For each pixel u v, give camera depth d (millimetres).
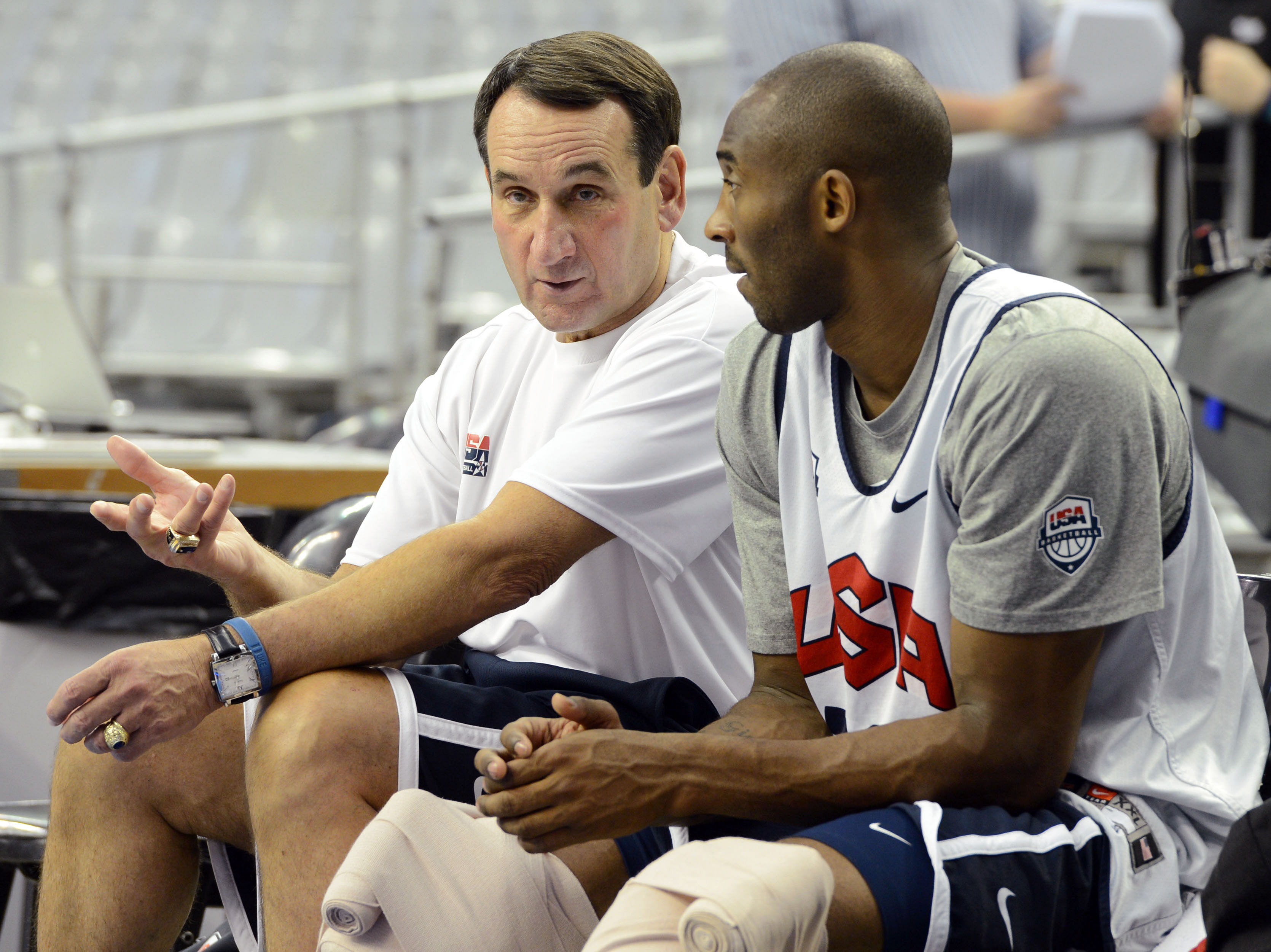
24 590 8531
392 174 27625
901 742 4598
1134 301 18031
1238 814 4805
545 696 5781
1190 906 4809
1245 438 9023
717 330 6160
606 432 5918
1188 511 4809
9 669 8555
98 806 5574
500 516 5715
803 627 5277
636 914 3959
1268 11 10742
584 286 6031
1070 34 10477
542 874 4703
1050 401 4473
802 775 4578
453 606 5523
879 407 5098
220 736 5469
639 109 6016
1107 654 4891
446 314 18297
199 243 26812
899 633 4996
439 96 17781
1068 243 20781
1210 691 5008
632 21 33281
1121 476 4477
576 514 5789
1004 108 10742
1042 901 4445
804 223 4801
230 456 9719
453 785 5324
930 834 4367
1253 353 8906
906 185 4758
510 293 25047
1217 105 11539
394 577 5461
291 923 4914
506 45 33000
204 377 21422
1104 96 10695
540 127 5879
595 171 5895
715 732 5250
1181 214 13773
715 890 3791
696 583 6207
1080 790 4914
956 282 4871
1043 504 4465
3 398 12109
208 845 5672
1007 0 11648
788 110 4777
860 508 5035
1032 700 4527
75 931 5578
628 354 6121
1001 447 4523
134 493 8984
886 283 4844
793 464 5316
